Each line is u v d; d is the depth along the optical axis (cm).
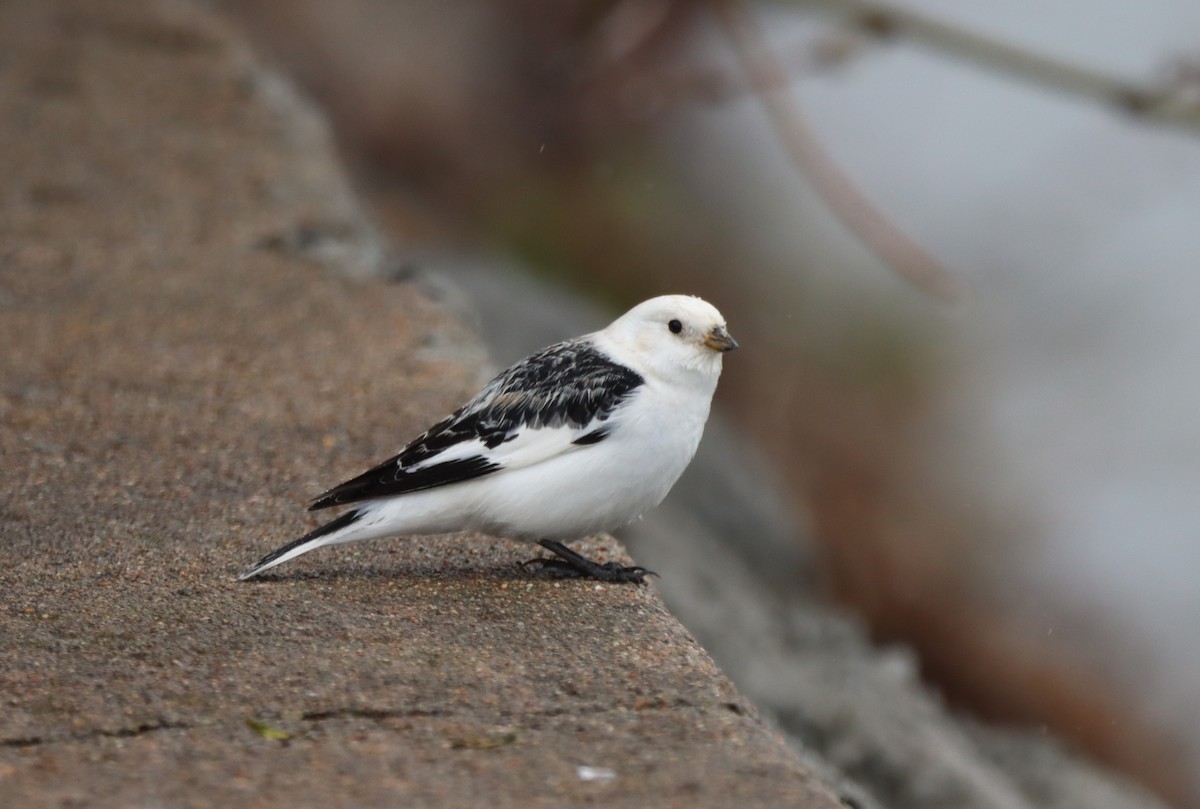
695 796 523
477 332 1123
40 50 1773
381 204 2056
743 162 2428
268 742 558
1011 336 2062
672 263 2244
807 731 1079
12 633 652
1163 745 1527
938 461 1883
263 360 1036
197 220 1305
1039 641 1614
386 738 564
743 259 2273
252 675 615
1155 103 1091
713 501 1467
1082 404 1927
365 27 2461
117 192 1357
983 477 1855
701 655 652
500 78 2405
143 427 922
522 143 2359
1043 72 1109
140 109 1584
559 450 717
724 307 2180
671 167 2391
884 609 1608
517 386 739
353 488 720
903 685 1262
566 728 575
